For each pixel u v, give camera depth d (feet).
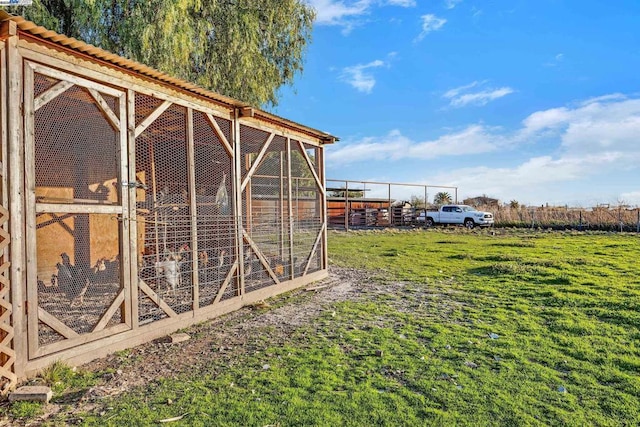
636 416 9.68
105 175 16.21
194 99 19.66
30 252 12.12
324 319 19.44
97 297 16.96
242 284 22.56
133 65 15.33
